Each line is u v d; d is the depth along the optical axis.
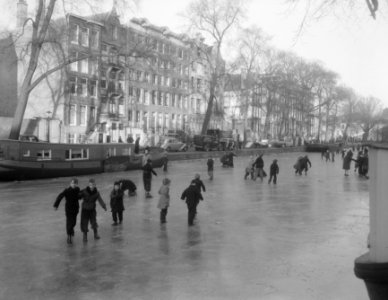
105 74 55.69
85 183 27.31
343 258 10.90
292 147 74.75
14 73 51.88
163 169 37.47
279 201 20.70
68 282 9.23
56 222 15.59
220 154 53.06
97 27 50.91
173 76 71.25
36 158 28.80
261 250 11.77
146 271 9.96
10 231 14.12
